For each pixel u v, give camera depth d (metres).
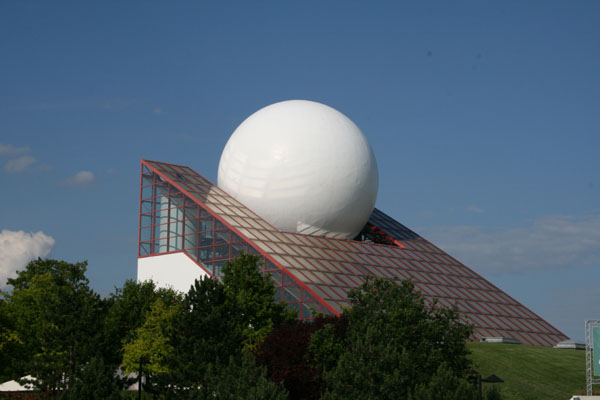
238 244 76.31
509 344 69.31
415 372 48.12
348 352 47.25
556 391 56.41
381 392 45.59
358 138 91.75
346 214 88.88
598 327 54.66
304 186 86.25
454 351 53.06
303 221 86.75
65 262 78.75
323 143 88.19
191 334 52.03
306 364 51.59
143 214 86.00
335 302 67.25
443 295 79.62
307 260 74.94
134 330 63.34
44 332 55.56
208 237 79.44
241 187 87.69
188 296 54.31
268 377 51.09
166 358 52.00
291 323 60.56
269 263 72.00
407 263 85.06
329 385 47.81
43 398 54.41
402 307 53.50
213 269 78.00
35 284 71.56
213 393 46.12
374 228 96.19
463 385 46.00
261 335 56.69
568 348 72.06
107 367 53.09
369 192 91.00
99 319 58.88
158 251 84.00
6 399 58.78
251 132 89.88
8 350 68.00
